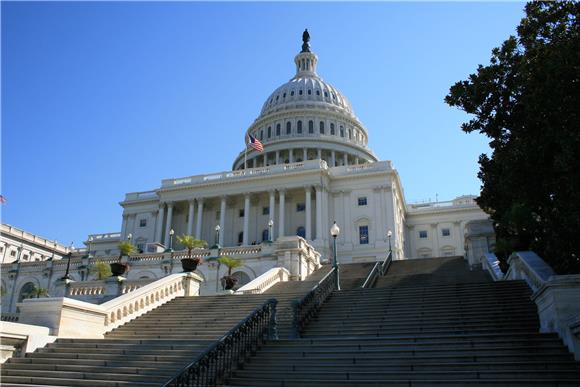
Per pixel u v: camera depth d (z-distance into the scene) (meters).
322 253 58.16
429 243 74.88
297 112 94.44
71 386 11.62
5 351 13.23
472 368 10.37
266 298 18.95
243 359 11.97
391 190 62.81
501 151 16.55
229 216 69.19
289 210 66.81
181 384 9.71
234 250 35.06
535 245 20.14
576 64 13.32
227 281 24.64
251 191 66.00
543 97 13.98
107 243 79.75
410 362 10.84
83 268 40.81
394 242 59.97
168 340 13.84
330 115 95.38
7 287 44.88
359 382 10.15
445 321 14.91
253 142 61.75
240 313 17.42
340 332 14.93
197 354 12.66
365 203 63.31
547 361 10.34
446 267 32.88
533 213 19.00
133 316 17.97
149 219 73.69
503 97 16.58
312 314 16.52
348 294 18.84
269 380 10.66
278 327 15.41
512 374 9.95
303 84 101.94
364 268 34.00
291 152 87.25
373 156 93.75
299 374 10.87
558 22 16.12
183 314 17.92
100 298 23.88
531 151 14.73
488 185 19.98
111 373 12.10
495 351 11.04
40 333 14.20
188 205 71.12
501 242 21.38
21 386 11.60
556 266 17.19
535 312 14.67
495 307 15.62
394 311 16.33
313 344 12.55
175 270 37.00
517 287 17.39
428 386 9.69
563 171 13.71
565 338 10.96
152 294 19.25
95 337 15.91
